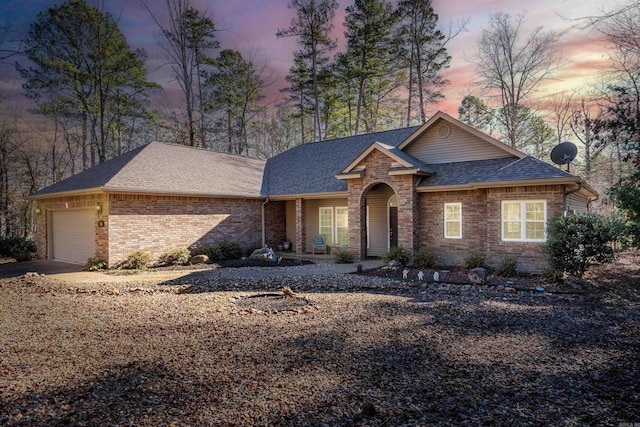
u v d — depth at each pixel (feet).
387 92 109.29
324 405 12.39
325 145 72.95
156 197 50.19
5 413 11.78
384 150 48.80
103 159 93.66
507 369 15.34
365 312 24.39
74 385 13.84
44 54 86.69
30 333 20.43
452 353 17.07
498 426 11.19
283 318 23.13
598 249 32.86
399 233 48.14
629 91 42.22
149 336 19.72
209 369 15.30
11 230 92.43
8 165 88.38
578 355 16.87
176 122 105.40
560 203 37.83
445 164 50.29
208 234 55.93
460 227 45.47
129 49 96.63
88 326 21.75
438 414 11.84
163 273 43.06
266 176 70.49
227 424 11.25
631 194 25.31
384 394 13.15
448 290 31.91
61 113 93.76
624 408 12.23
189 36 102.47
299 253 60.18
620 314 23.99
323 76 106.22
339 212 61.52
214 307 26.32
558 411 12.07
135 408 12.14
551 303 27.09
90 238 50.14
